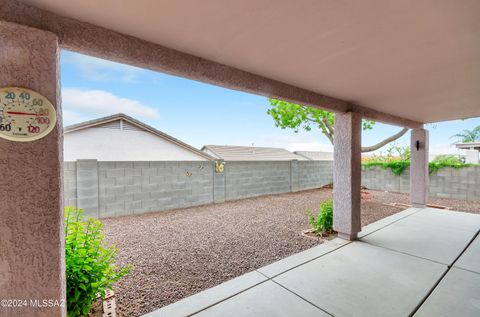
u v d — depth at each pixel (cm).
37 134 137
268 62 232
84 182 542
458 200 768
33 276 136
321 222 439
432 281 262
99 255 215
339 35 182
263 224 517
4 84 130
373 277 271
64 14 154
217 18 159
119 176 592
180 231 470
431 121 585
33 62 137
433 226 469
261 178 904
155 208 647
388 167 975
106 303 220
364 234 421
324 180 1155
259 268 299
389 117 481
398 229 449
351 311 212
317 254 336
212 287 256
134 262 326
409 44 194
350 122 381
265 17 158
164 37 185
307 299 230
